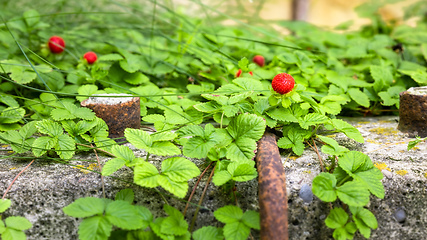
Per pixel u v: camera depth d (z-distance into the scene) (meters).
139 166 0.36
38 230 0.37
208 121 0.47
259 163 0.37
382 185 0.36
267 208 0.35
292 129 0.41
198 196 0.38
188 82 0.53
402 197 0.38
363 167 0.37
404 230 0.38
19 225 0.35
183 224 0.35
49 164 0.39
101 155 0.40
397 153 0.41
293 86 0.39
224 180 0.36
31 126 0.40
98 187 0.38
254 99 0.42
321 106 0.43
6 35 0.52
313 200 0.38
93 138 0.40
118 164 0.36
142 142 0.37
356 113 0.49
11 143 0.39
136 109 0.42
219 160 0.38
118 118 0.41
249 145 0.38
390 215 0.38
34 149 0.38
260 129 0.38
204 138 0.38
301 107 0.42
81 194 0.37
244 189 0.38
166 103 0.46
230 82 0.50
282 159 0.40
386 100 0.47
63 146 0.39
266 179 0.36
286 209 0.35
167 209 0.36
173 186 0.35
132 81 0.48
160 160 0.40
